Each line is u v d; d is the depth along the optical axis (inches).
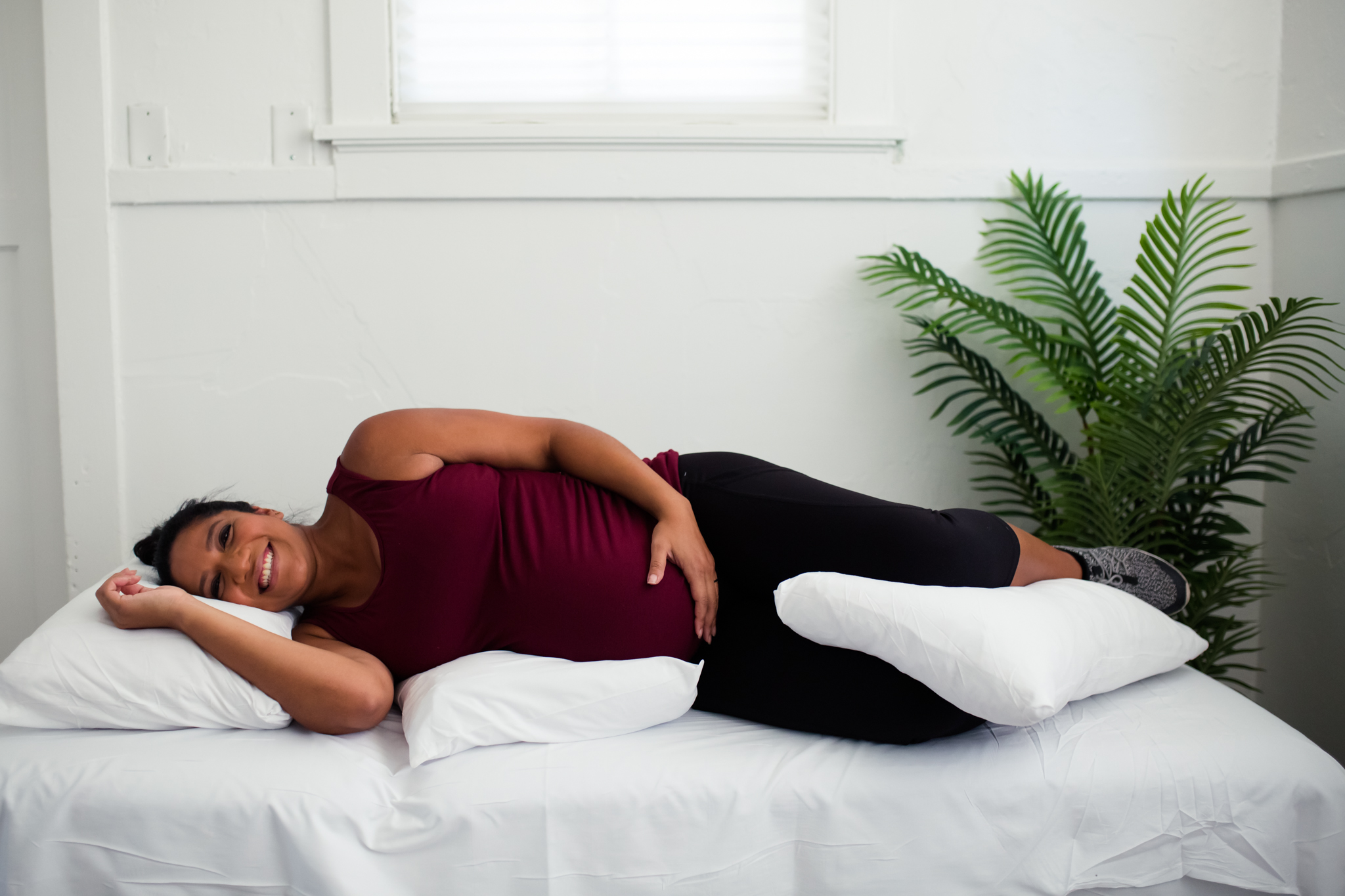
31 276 80.1
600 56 80.9
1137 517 70.1
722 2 80.7
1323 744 74.6
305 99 78.2
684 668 48.9
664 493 55.5
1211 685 52.4
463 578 53.0
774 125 78.7
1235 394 64.3
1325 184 74.5
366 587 54.5
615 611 52.1
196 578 52.6
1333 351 73.9
